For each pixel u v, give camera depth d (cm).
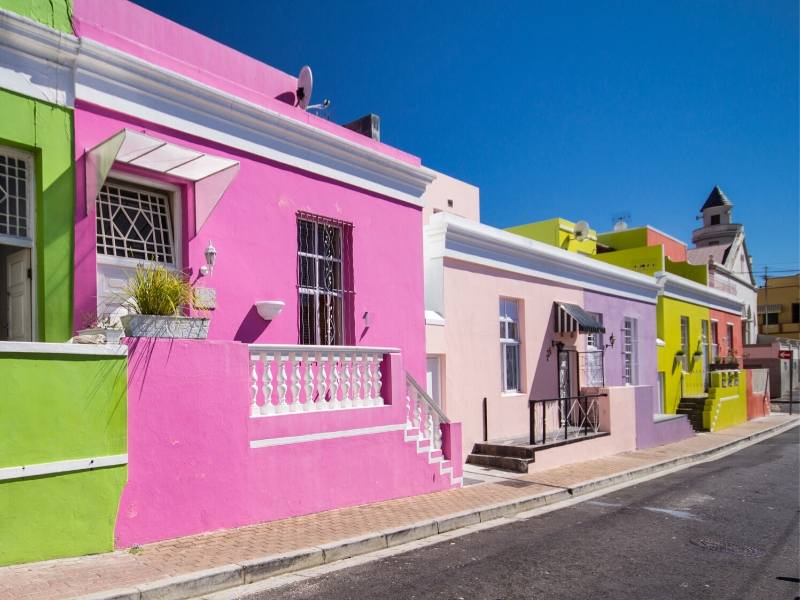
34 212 673
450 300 1297
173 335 674
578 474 1258
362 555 697
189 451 679
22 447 552
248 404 745
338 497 851
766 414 3200
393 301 1123
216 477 703
